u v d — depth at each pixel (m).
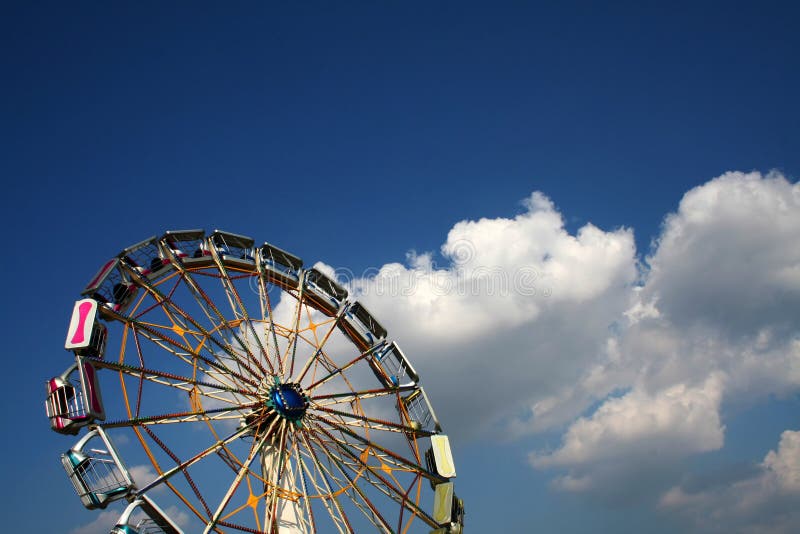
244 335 49.28
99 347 41.47
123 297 45.03
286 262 55.75
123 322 43.72
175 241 50.78
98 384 39.88
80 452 36.72
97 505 35.66
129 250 47.34
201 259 51.41
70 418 38.03
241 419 46.12
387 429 51.69
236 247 54.28
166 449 40.06
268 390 47.59
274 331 50.41
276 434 46.31
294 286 55.06
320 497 45.62
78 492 35.69
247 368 47.09
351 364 52.97
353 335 56.38
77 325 41.31
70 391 39.25
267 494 43.66
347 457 48.72
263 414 46.25
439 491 51.12
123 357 42.47
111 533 34.59
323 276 56.28
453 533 49.47
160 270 48.59
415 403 54.69
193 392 43.88
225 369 46.00
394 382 54.50
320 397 49.72
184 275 49.38
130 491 36.66
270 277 54.12
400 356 55.91
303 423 47.72
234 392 45.41
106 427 38.81
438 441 52.44
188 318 46.69
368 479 48.53
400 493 49.00
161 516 36.91
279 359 49.59
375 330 56.88
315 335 52.34
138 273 46.88
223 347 47.22
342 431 48.66
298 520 44.06
